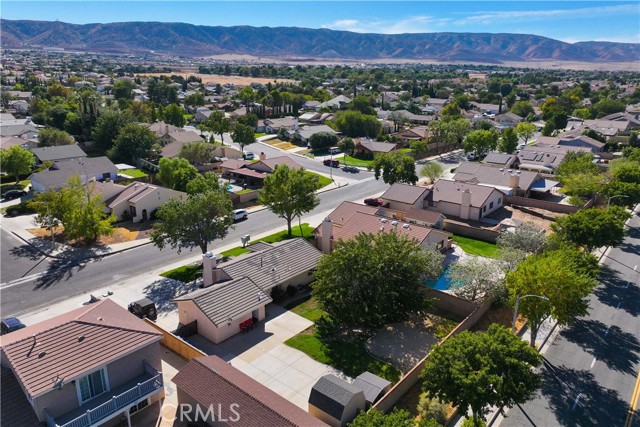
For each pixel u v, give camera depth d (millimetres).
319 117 152875
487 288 39500
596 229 46938
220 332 35344
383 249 37594
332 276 36656
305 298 42688
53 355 24797
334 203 73000
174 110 142250
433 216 58281
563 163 82188
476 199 66500
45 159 88625
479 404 24594
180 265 49594
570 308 33594
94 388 25828
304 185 56000
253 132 113188
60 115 122438
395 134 133250
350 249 37594
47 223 54281
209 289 37500
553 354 35250
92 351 25703
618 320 40219
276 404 25141
